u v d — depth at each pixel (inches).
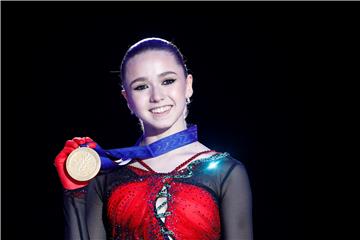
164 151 296.2
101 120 707.4
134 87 291.9
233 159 300.5
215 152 300.5
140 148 299.7
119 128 704.4
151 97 288.4
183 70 301.3
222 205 291.0
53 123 713.6
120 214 285.1
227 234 288.4
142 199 283.9
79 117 712.4
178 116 295.7
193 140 302.4
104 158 298.2
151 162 296.5
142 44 299.7
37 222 726.5
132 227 281.6
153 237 277.7
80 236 286.8
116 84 702.5
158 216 279.1
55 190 728.3
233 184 291.4
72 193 289.1
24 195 724.7
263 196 711.7
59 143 718.5
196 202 282.4
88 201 298.2
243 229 289.9
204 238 282.4
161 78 289.9
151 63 290.2
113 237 287.1
